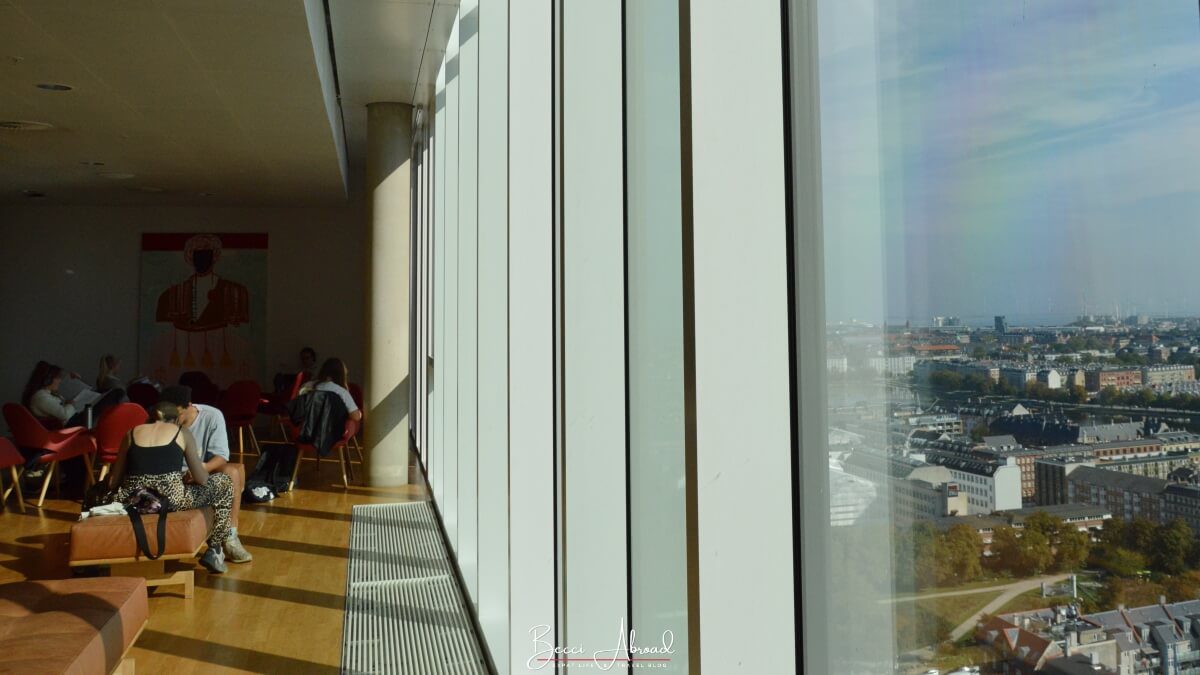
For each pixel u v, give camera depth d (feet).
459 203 18.94
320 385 28.53
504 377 14.46
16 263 44.86
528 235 10.99
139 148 30.71
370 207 30.35
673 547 6.40
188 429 18.58
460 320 18.67
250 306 46.26
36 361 44.86
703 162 4.58
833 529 4.14
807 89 4.30
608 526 8.07
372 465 29.63
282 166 34.42
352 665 13.19
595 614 8.01
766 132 4.57
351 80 27.76
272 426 43.11
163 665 13.32
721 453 4.54
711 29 4.60
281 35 18.69
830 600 4.21
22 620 11.25
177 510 17.34
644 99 7.09
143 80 22.09
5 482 29.63
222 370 45.98
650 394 6.97
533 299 10.94
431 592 17.15
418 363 39.37
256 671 13.04
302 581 17.97
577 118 8.18
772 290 4.54
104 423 26.30
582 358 8.14
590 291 8.16
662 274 6.63
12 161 33.06
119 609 11.68
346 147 40.68
